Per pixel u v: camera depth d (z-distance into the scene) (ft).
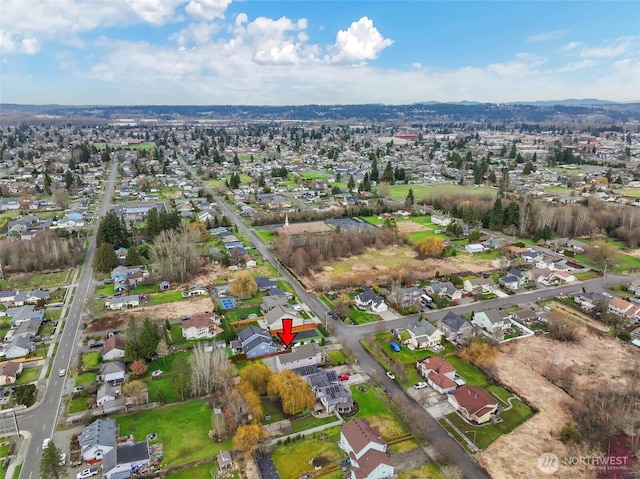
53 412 227.61
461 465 194.59
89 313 328.90
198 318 308.40
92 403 232.32
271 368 264.93
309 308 346.74
